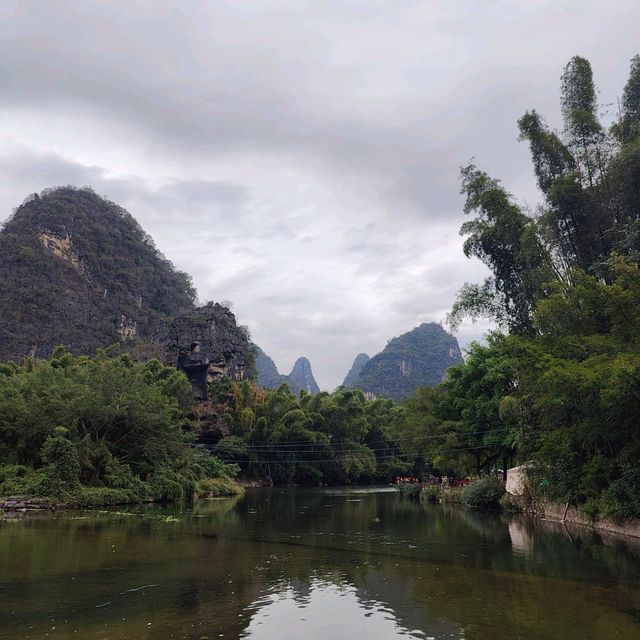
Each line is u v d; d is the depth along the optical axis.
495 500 38.12
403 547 19.50
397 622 10.22
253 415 73.75
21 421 36.38
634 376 17.16
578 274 20.80
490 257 28.52
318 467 80.50
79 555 16.75
